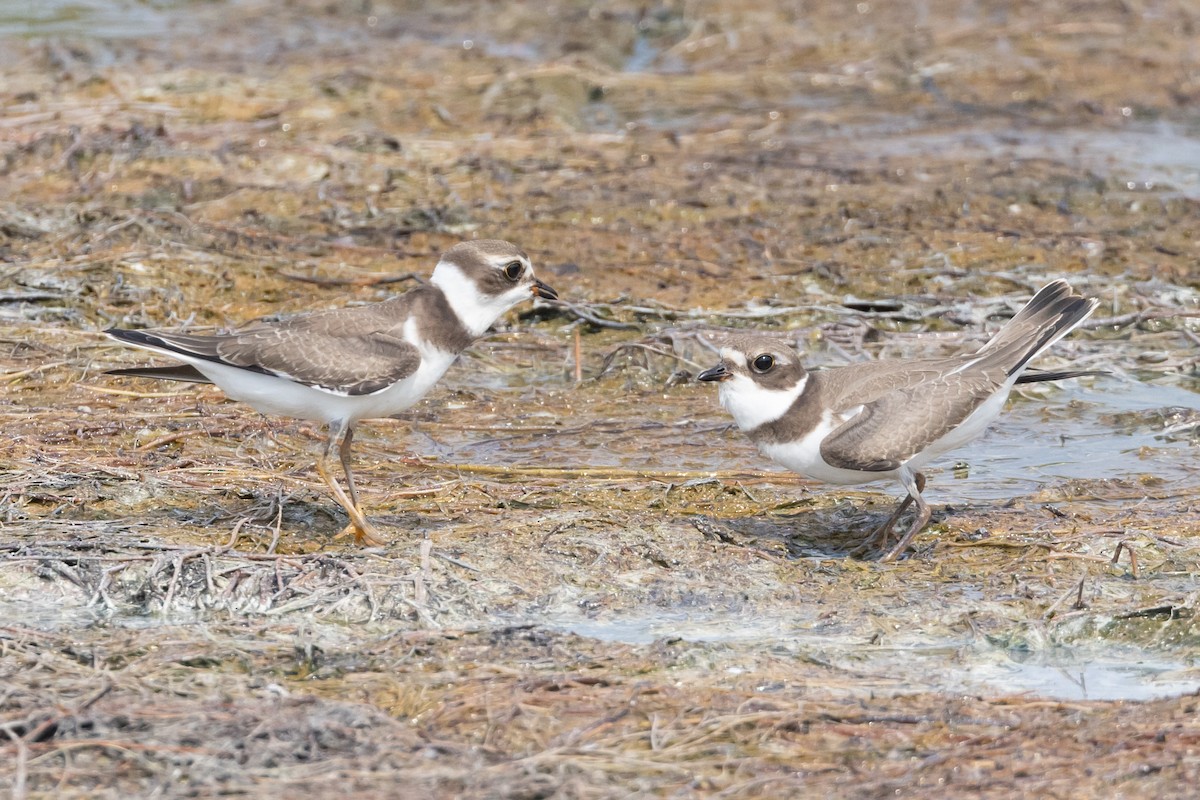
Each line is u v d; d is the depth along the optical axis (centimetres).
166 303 1756
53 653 1018
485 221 2073
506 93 2647
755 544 1247
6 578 1132
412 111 2531
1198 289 1886
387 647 1048
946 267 1939
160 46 2906
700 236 2044
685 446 1485
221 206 2075
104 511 1271
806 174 2281
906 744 927
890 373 1255
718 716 948
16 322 1683
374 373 1188
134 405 1505
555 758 895
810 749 922
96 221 1972
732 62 2938
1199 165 2353
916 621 1123
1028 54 2933
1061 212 2158
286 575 1145
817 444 1230
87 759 878
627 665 1030
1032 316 1324
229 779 858
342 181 2188
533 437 1499
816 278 1914
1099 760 902
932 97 2727
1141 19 3147
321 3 3319
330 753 895
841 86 2791
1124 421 1555
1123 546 1209
